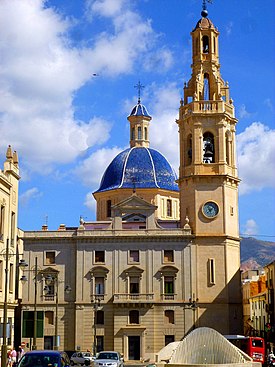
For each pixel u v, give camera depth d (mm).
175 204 101312
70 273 88312
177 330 85125
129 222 89750
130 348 84750
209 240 87625
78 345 85375
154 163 102188
